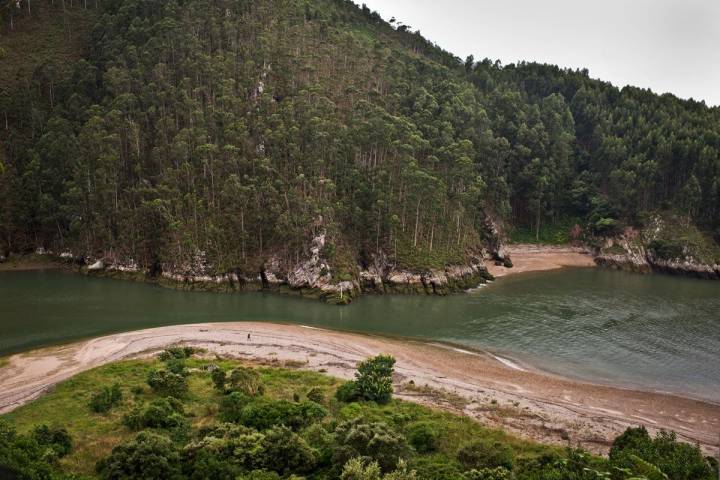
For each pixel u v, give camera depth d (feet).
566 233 555.69
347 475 105.29
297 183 372.99
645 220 512.63
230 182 366.02
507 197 521.65
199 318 283.79
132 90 441.68
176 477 108.58
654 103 640.58
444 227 403.95
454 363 224.33
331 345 238.48
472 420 161.07
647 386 205.36
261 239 363.97
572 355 240.94
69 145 424.05
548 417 169.07
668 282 433.89
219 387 169.78
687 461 113.80
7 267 401.08
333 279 339.77
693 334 275.59
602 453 144.97
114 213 391.04
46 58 522.06
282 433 122.21
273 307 314.35
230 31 475.31
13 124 462.60
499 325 287.89
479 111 533.55
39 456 115.03
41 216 413.39
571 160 594.24
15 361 209.26
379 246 372.99
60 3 596.29
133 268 373.81
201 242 357.41
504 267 469.57
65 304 304.09
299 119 405.59
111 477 108.17
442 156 431.43
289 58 464.24
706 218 510.58
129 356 213.46
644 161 541.75
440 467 119.85
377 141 401.29
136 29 481.46
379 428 125.49
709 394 198.59
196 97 420.36
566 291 382.42
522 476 112.98
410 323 289.33
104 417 146.82
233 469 110.42
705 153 513.04
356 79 499.51
